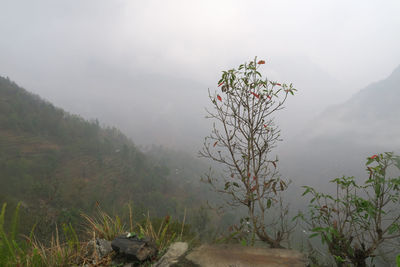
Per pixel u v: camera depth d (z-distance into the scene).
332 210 2.00
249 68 2.64
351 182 1.89
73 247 2.22
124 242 2.08
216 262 1.75
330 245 1.94
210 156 2.59
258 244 2.28
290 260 1.75
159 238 2.53
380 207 1.75
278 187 2.38
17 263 1.83
